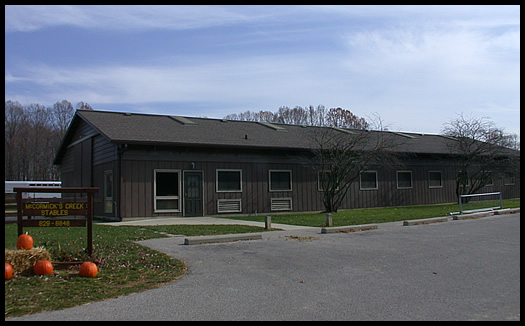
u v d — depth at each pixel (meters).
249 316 5.52
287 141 23.98
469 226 15.35
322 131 24.81
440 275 7.66
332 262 8.96
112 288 7.00
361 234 13.41
